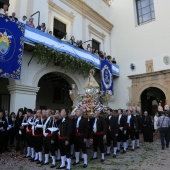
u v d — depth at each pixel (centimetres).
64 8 1327
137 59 1585
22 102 912
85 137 594
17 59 860
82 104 893
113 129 736
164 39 1464
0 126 738
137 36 1622
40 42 956
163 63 1437
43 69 1042
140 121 998
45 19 1167
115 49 1738
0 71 795
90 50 1357
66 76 1227
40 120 650
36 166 588
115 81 1673
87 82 974
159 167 564
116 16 1794
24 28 905
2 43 814
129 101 1566
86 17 1526
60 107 1555
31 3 1090
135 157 696
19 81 913
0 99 1114
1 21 822
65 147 567
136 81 1554
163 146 834
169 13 1473
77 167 575
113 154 733
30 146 690
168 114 1059
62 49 1076
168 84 1384
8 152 759
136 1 1730
